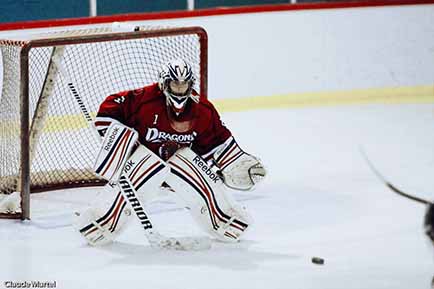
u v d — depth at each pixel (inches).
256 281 498.9
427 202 442.6
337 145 899.4
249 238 583.2
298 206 667.4
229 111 1076.5
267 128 983.0
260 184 735.7
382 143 909.8
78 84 880.3
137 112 546.3
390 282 502.0
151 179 548.7
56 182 714.8
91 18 950.4
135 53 892.0
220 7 1099.9
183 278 503.2
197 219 565.0
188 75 530.9
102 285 491.5
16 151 659.4
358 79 1152.8
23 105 613.9
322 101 1135.0
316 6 1109.7
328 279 504.7
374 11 1144.8
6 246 564.7
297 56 1109.7
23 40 637.9
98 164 539.8
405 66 1173.1
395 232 600.7
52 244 568.7
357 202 679.1
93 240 559.5
